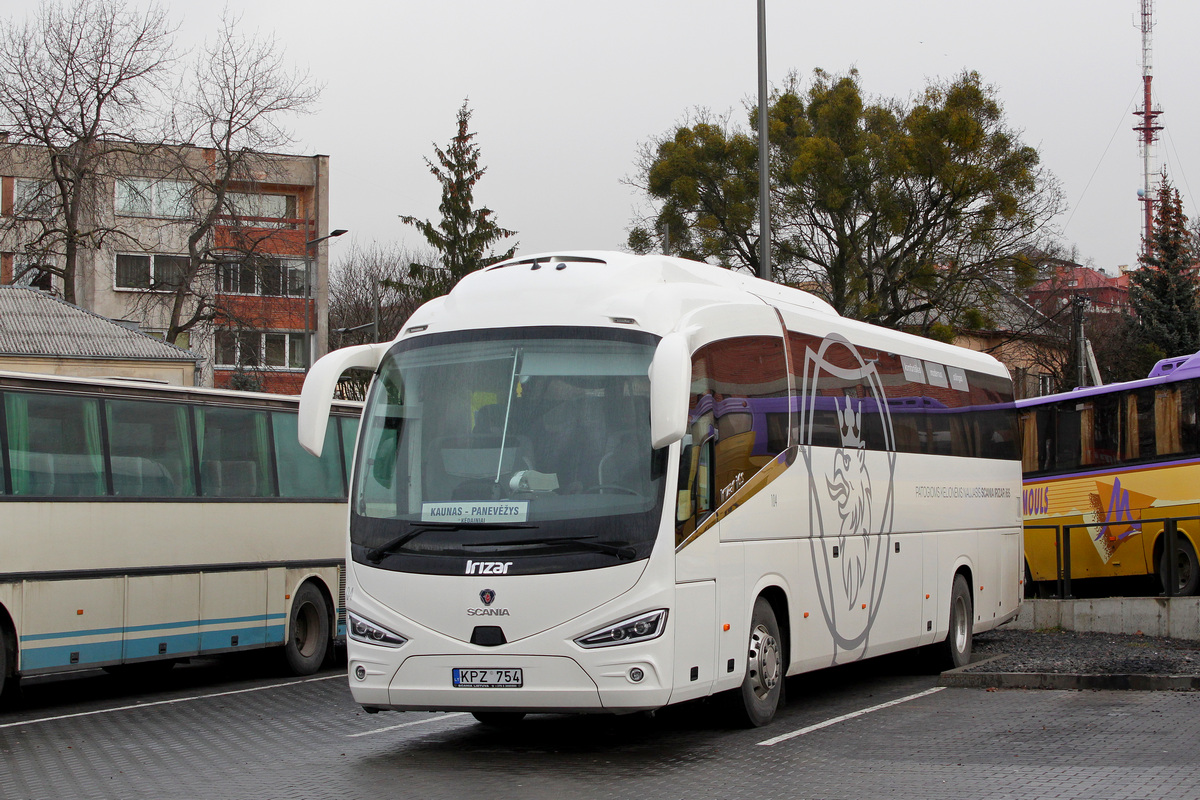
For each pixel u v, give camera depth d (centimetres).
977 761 928
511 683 921
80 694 1595
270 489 1731
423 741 1096
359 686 968
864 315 4562
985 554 1666
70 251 4759
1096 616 1859
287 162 6869
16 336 3906
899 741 1033
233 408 1691
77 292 6069
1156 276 5922
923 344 1551
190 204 5031
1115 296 7531
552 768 941
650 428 952
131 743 1122
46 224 4766
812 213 4747
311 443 1007
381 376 1040
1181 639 1731
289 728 1201
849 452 1294
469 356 1009
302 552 1769
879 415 1382
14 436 1378
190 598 1572
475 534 943
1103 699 1244
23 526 1369
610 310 999
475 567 934
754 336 1127
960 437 1614
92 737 1166
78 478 1446
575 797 827
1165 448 2161
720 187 4938
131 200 5453
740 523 1052
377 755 1023
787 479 1150
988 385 1752
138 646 1494
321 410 1015
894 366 1448
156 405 1570
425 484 975
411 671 945
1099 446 2283
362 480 1004
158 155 4850
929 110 4603
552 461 952
